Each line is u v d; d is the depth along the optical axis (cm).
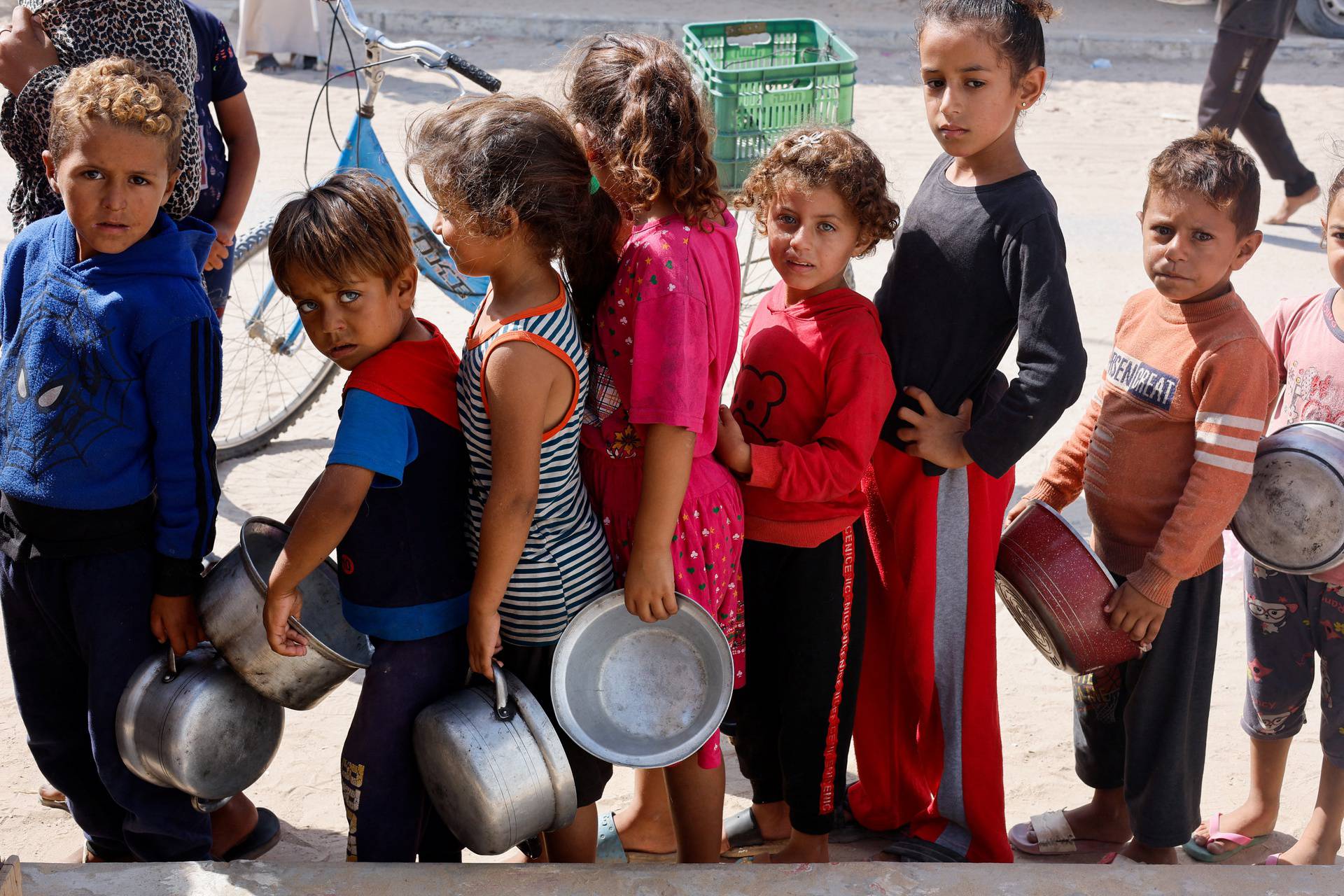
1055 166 823
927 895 221
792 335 249
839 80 496
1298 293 641
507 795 216
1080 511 463
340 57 995
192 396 232
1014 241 239
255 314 480
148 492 237
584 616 222
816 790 263
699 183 213
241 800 290
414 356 218
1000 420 241
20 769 320
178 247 234
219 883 221
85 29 284
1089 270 659
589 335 231
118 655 238
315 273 206
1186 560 251
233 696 236
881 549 275
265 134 812
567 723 221
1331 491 256
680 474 215
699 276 214
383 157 452
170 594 235
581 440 238
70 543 233
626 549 236
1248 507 267
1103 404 275
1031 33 237
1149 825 280
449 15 1084
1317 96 987
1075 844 304
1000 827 273
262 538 249
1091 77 1036
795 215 238
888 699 286
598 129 217
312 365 543
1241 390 246
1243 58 698
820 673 257
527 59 1020
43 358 230
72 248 233
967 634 263
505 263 210
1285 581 280
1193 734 277
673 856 292
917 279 255
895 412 260
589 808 251
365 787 229
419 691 229
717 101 487
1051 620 260
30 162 284
